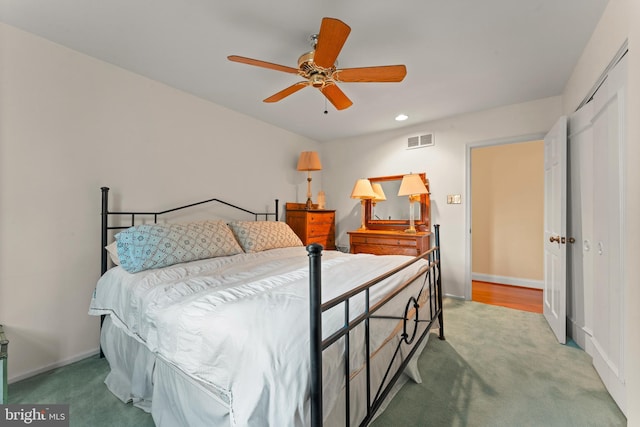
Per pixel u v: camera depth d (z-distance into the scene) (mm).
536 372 1800
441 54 2025
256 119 3387
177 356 1146
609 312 1608
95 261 2076
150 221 2396
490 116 3121
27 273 1788
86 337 2037
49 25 1713
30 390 1662
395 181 3838
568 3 1549
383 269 1770
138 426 1380
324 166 4480
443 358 1981
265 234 2680
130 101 2266
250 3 1532
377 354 1305
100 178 2104
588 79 1925
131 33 1790
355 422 1114
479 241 4438
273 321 1013
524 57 2080
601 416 1416
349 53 1993
